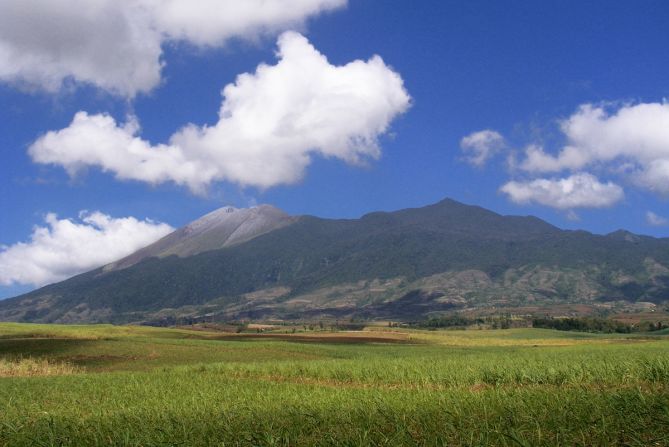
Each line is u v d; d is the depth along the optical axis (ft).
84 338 296.30
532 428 41.45
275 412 60.23
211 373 140.05
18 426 57.31
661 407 43.93
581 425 41.11
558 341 413.39
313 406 65.82
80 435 49.57
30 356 215.51
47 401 91.30
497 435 40.32
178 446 43.52
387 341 405.18
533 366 98.68
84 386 113.39
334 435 43.37
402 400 66.74
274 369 133.59
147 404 79.82
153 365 209.67
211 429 49.14
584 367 90.53
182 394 94.22
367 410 55.83
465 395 66.18
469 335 586.04
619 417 42.93
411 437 40.70
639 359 87.10
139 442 45.21
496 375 95.96
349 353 253.85
